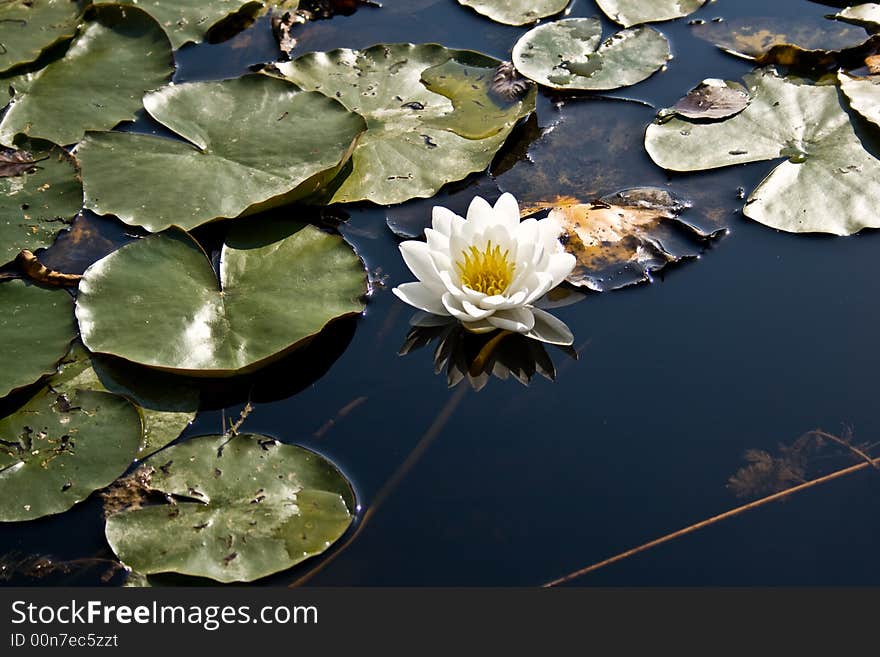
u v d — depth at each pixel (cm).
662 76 283
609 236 225
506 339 207
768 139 251
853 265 218
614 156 253
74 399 189
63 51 286
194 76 289
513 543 167
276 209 233
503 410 191
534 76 282
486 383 197
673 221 230
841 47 286
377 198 237
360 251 226
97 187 236
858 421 185
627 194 238
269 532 167
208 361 193
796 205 231
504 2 320
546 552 165
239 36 311
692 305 211
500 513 172
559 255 204
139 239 217
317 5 325
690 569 162
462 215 232
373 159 247
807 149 246
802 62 280
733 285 215
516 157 254
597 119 267
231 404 192
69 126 262
